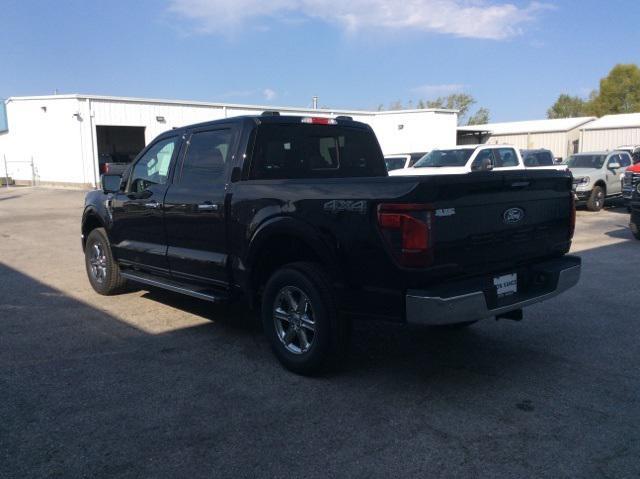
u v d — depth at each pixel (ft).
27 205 68.08
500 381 14.61
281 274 14.99
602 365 15.70
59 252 35.24
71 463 10.77
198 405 13.23
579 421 12.38
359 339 17.99
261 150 16.88
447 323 12.44
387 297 12.96
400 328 19.12
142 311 21.36
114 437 11.74
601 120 142.20
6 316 20.70
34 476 10.33
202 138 18.25
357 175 19.52
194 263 18.03
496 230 13.74
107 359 16.25
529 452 11.11
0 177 114.52
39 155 103.55
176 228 18.63
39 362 16.01
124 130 127.75
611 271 27.84
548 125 143.33
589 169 58.90
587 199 57.41
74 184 97.91
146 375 15.05
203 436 11.78
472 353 16.67
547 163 57.62
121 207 21.36
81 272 28.94
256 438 11.70
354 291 13.56
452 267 12.84
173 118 102.58
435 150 50.29
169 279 19.76
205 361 16.10
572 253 33.22
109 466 10.67
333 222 13.62
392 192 12.50
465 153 47.91
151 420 12.48
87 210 23.77
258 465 10.71
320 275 14.14
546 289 14.70
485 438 11.66
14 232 44.93
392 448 11.30
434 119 122.31
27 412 12.87
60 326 19.47
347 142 19.34
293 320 15.06
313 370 14.60
